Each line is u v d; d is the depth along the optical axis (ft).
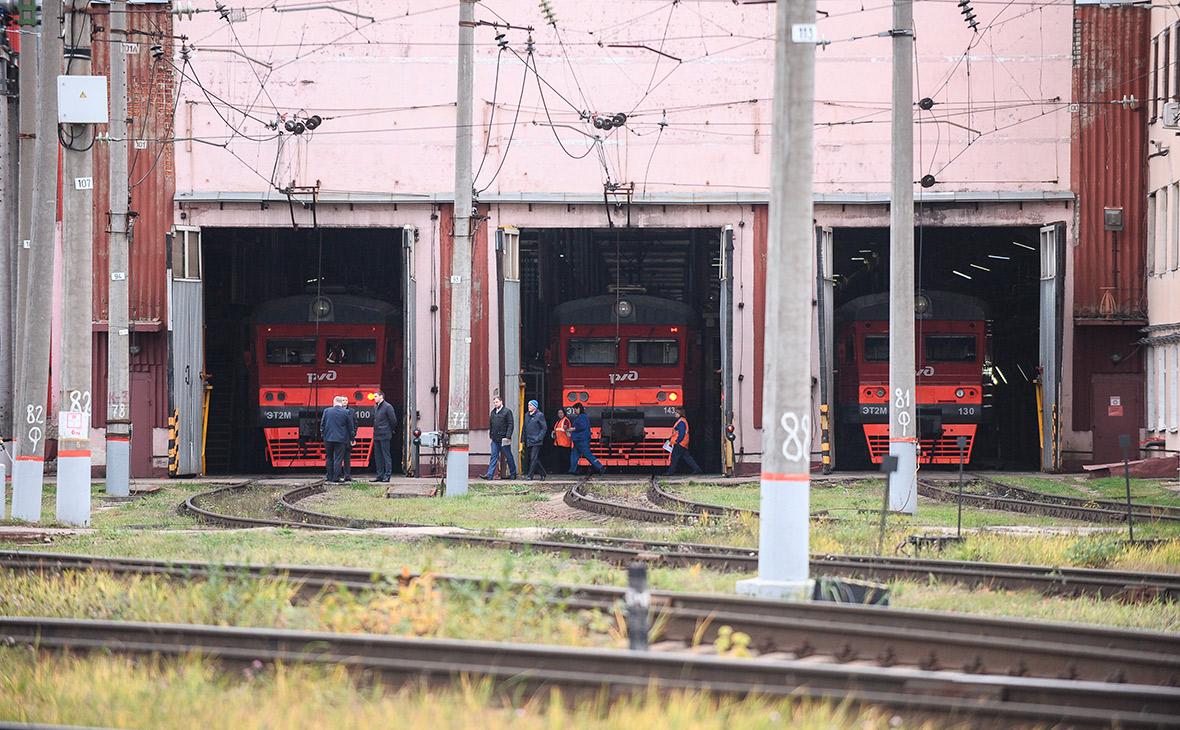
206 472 370.32
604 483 316.19
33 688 86.99
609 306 348.38
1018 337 410.72
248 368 351.25
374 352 347.97
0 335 352.69
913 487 232.73
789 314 125.80
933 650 94.99
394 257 420.77
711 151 344.28
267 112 344.08
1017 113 342.23
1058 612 120.06
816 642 98.53
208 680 87.51
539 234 433.07
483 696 79.66
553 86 345.51
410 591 104.53
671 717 73.36
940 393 345.92
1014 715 76.33
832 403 342.85
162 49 336.29
